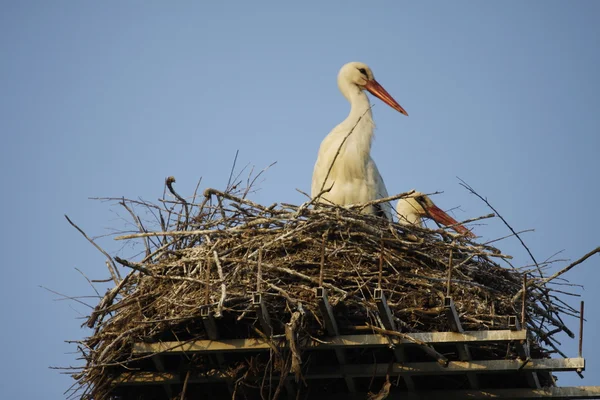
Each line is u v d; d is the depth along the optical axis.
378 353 12.55
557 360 11.73
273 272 12.20
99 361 12.03
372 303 11.88
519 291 12.63
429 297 12.36
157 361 12.50
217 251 12.56
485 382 12.84
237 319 11.57
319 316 11.79
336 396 12.81
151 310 12.37
